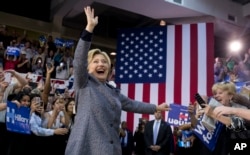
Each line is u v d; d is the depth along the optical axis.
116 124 1.88
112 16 12.48
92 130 1.76
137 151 6.90
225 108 1.79
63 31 11.39
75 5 9.48
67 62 9.03
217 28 9.88
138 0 8.20
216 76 8.48
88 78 1.91
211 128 2.74
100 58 2.02
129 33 8.27
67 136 3.78
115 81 8.00
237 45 10.26
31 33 10.59
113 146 1.78
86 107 1.81
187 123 4.16
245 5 9.77
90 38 1.87
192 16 9.15
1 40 8.79
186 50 7.66
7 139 3.26
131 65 8.00
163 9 8.66
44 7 10.98
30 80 6.04
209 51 7.48
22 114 3.18
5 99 3.84
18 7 10.49
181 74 7.52
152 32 8.08
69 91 6.75
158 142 6.12
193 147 3.62
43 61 8.62
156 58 7.84
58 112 3.84
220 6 9.25
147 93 7.64
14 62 7.75
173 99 7.41
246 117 1.70
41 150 3.49
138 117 7.45
